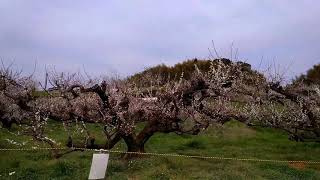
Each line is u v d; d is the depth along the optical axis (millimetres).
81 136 14516
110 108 11773
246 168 11156
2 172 10289
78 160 11266
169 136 16703
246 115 13672
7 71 11766
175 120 12273
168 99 12148
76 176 9766
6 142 13500
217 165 11445
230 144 15570
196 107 12594
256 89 14102
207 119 12883
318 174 11102
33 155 12023
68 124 13078
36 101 11992
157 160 11227
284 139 17031
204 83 12469
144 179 9711
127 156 11812
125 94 11992
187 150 14062
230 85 13273
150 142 15375
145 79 14945
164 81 17609
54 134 14969
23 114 12211
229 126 18328
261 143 15977
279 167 11680
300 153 14344
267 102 14344
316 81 18812
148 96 13031
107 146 11758
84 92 11758
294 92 14320
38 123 11570
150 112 12031
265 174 10695
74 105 11898
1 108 12156
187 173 10414
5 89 11680
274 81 14188
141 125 16484
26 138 14195
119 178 9734
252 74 14375
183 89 12391
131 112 11852
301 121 14266
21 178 9680
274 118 14258
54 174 10047
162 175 10047
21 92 11773
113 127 11750
